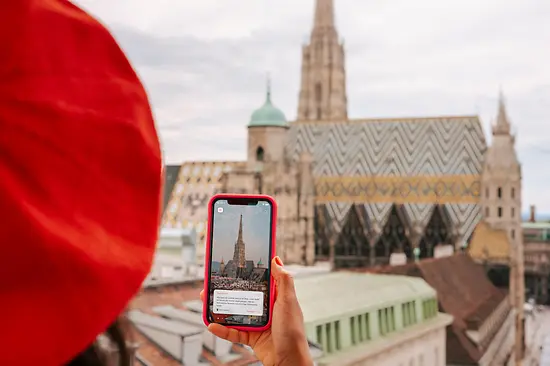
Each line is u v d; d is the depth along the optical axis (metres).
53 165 0.42
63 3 0.47
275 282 0.87
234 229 0.85
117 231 0.45
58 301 0.40
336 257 23.41
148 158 0.47
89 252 0.41
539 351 21.64
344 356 7.20
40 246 0.39
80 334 0.40
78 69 0.45
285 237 21.11
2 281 0.39
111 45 0.47
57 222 0.41
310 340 6.82
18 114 0.42
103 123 0.45
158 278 6.44
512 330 18.20
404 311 9.30
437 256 17.86
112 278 0.42
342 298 7.99
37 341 0.39
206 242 0.89
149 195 0.47
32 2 0.43
